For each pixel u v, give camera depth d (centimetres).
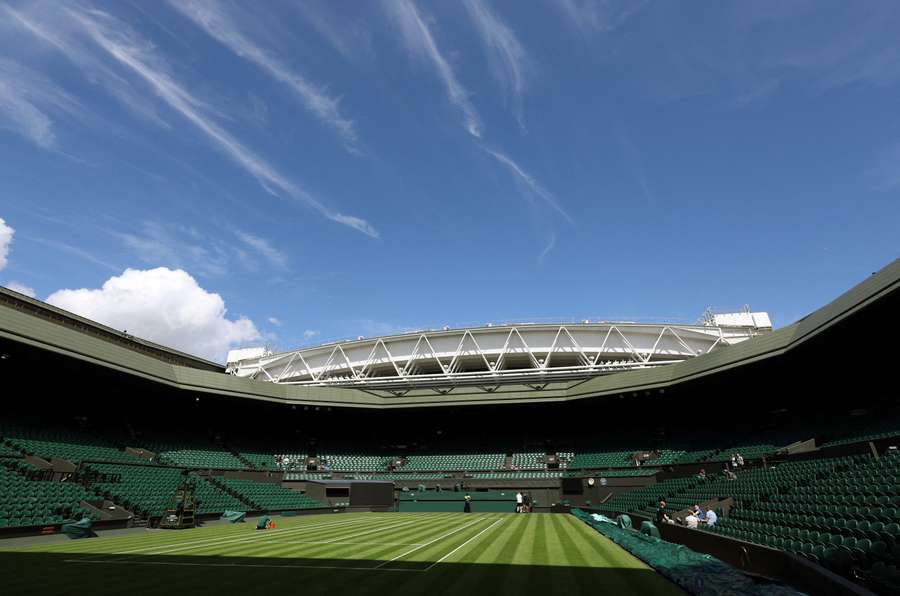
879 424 3131
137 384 4175
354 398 5012
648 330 5947
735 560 1418
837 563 1160
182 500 3167
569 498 4519
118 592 1228
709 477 3556
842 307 2692
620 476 4412
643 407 5312
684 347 5812
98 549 2000
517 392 4800
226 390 4431
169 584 1317
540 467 5097
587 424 5778
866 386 3966
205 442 5231
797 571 1051
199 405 5162
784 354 3284
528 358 6109
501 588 1252
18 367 3672
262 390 4678
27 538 2300
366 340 6344
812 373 4016
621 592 1195
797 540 1480
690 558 1477
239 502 3934
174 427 5203
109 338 4894
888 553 1104
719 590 1101
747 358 3478
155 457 4366
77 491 2955
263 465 5159
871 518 1440
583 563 1606
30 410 4022
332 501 4647
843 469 2291
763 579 1125
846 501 1802
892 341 3206
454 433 6031
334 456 5616
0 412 3731
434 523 3216
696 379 3916
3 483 2656
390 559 1714
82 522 2452
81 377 3944
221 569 1534
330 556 1786
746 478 3019
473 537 2369
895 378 3797
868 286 2502
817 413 4156
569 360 6166
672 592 1188
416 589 1250
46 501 2661
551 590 1225
